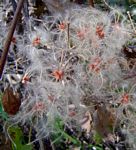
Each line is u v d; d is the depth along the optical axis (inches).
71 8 21.8
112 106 22.0
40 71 20.7
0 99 21.2
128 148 22.8
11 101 19.1
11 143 21.5
